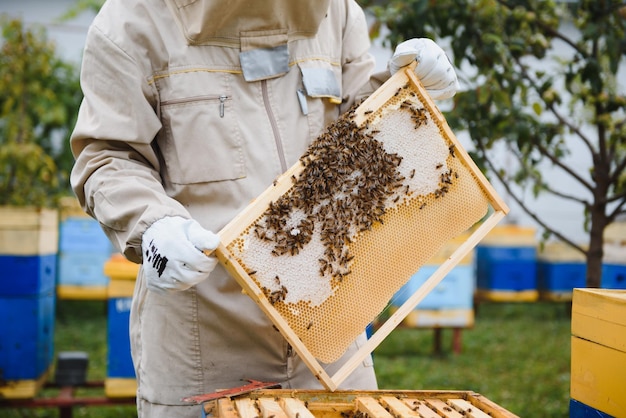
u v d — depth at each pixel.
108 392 4.25
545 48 3.81
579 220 11.16
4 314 4.20
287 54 2.22
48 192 7.43
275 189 1.83
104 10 2.20
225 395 1.84
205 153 2.14
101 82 2.12
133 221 1.93
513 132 3.71
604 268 5.44
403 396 1.90
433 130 2.04
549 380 6.01
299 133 2.23
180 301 2.17
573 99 4.03
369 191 1.92
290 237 1.83
